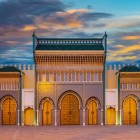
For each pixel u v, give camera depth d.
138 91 58.84
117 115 58.75
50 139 39.81
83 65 58.94
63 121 58.66
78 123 58.69
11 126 56.28
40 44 59.62
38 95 58.53
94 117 58.78
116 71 59.97
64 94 58.75
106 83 59.72
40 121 58.38
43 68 58.78
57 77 58.84
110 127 54.03
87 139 39.78
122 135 43.47
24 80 59.66
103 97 58.66
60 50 58.34
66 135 43.53
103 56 58.62
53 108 58.53
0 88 58.69
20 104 58.66
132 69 58.94
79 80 58.94
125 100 59.03
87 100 58.75
